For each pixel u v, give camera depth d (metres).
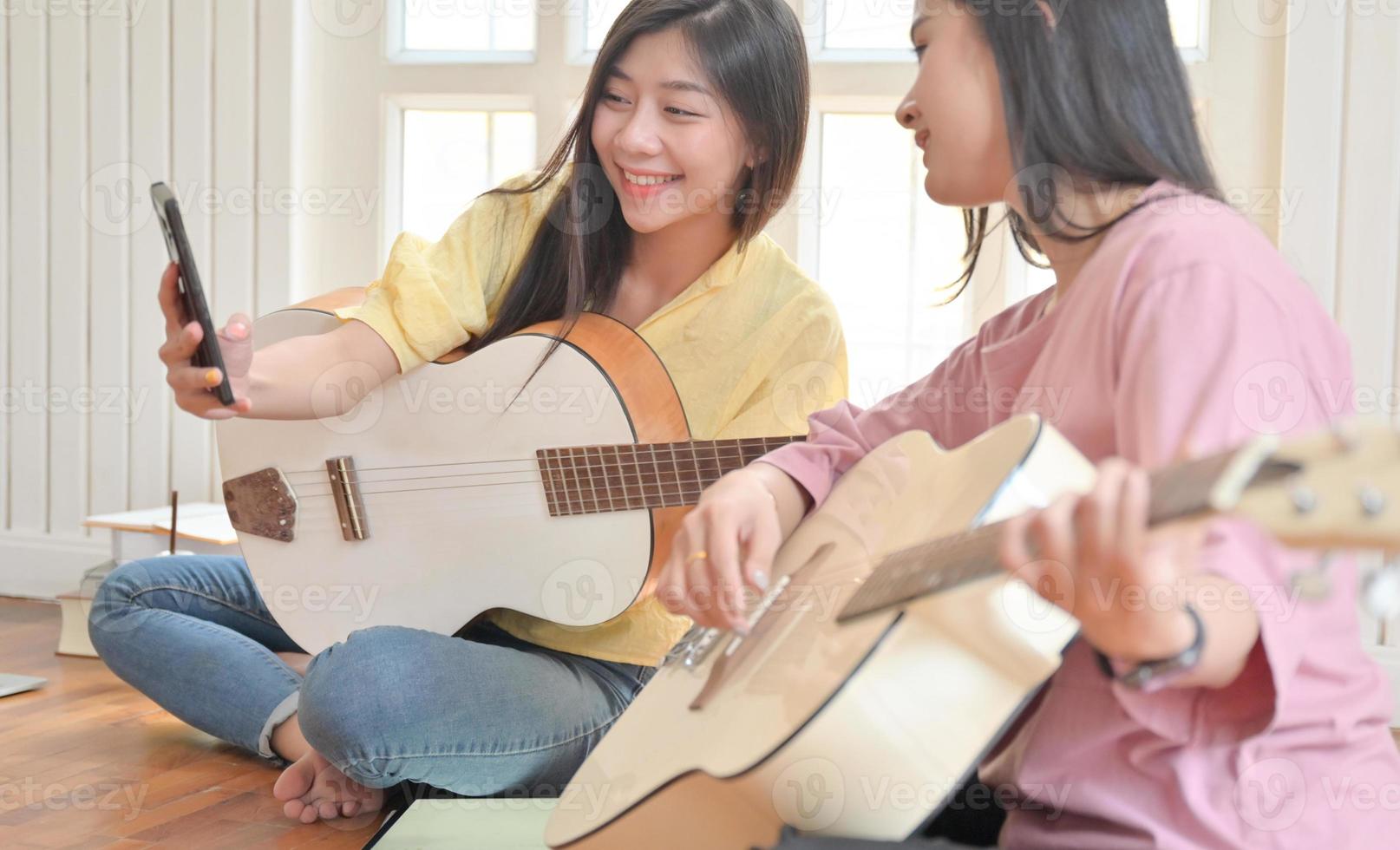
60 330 3.17
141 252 3.11
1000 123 1.04
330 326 1.92
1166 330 0.86
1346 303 2.44
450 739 1.64
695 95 1.73
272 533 1.89
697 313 1.89
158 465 3.13
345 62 3.00
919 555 0.95
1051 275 2.69
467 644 1.72
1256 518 0.62
